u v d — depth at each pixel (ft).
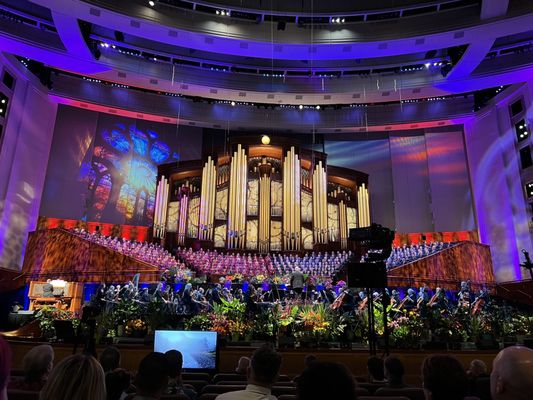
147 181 75.56
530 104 64.95
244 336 31.22
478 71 66.95
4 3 56.85
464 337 31.12
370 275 25.08
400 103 78.59
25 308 53.98
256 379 8.96
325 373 4.99
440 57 67.51
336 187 77.56
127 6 55.72
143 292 35.55
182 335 23.48
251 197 74.08
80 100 71.10
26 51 61.26
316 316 31.76
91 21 56.44
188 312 35.96
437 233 74.43
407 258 61.57
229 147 75.61
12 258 60.64
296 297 40.75
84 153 72.23
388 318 32.24
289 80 72.95
